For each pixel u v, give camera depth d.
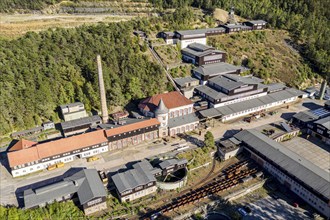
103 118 114.44
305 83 163.12
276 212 81.38
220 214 80.75
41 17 164.38
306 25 192.12
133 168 89.69
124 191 79.88
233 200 85.88
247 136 105.00
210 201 83.62
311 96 151.00
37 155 91.31
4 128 105.19
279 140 113.06
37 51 126.12
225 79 135.88
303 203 84.50
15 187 85.56
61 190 78.62
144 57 139.62
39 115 113.56
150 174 86.12
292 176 87.44
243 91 131.50
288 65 168.88
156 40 155.25
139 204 82.00
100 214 78.00
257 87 136.12
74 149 95.69
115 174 86.69
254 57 167.75
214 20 191.00
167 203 82.69
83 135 99.12
